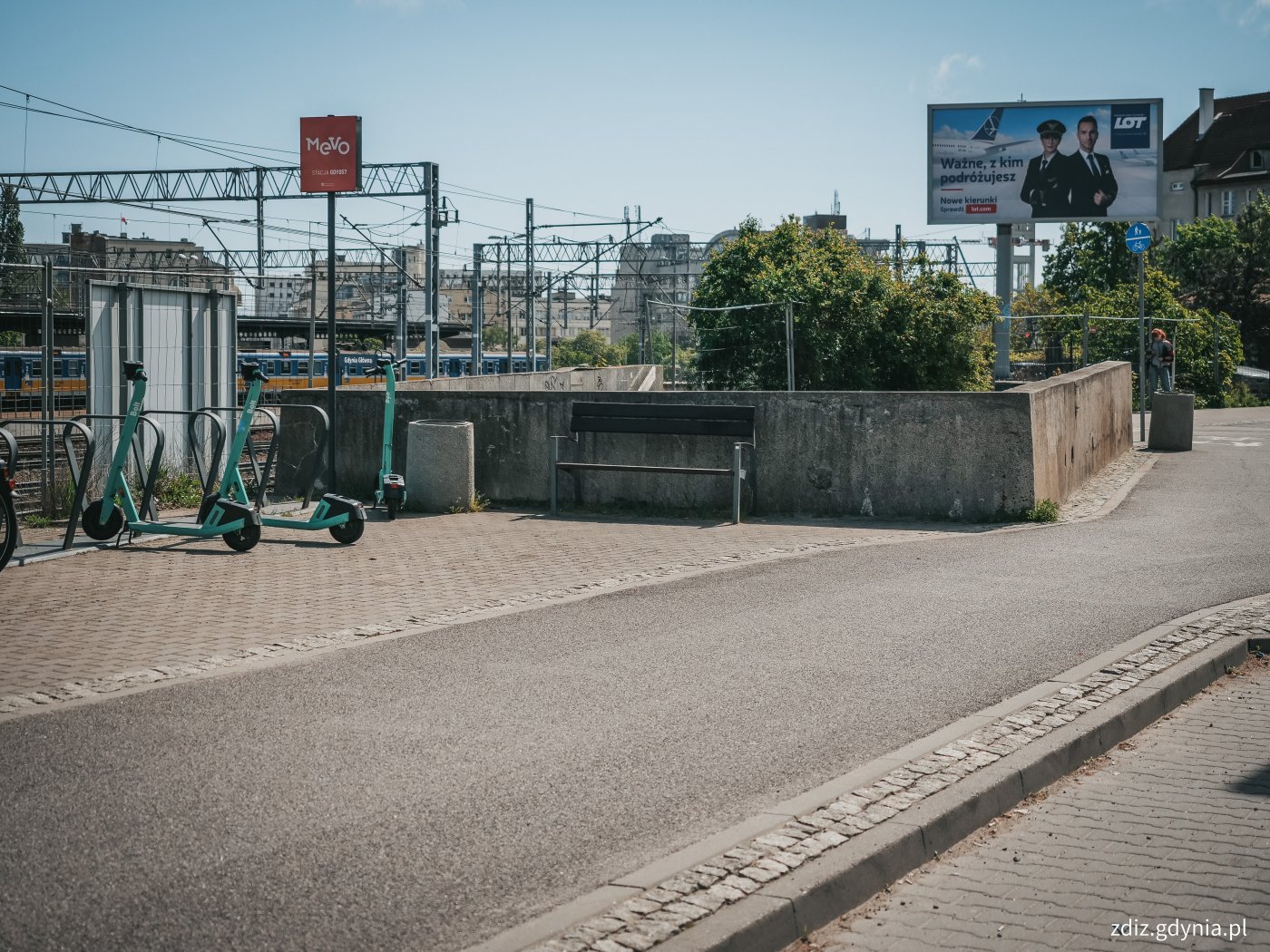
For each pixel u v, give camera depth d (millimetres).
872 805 4953
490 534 11984
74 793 4992
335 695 6465
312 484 12914
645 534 12039
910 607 8758
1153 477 17078
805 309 34156
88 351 13555
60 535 11773
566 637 7801
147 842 4512
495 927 3885
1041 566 10359
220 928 3852
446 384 21734
